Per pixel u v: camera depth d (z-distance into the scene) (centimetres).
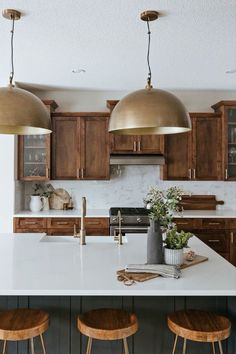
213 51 333
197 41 307
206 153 476
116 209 475
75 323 224
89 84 461
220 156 475
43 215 441
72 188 506
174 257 215
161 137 471
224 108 465
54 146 472
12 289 171
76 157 472
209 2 238
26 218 441
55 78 430
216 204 504
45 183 503
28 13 253
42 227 441
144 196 507
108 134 471
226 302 223
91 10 248
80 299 224
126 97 186
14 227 440
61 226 441
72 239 316
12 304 224
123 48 324
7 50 329
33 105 188
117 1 235
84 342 224
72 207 503
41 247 268
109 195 508
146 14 252
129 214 438
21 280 186
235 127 471
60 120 471
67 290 172
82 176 472
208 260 234
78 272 202
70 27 277
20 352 225
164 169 475
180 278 193
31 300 224
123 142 472
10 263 221
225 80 440
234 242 443
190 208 504
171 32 287
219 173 476
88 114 471
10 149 443
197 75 416
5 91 186
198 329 183
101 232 441
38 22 268
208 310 223
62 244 280
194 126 475
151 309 223
